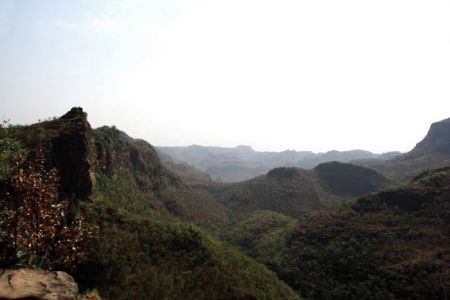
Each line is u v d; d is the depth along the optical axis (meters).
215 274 38.00
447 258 52.72
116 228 40.88
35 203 15.68
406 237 61.44
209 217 103.00
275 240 76.62
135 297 32.22
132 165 84.06
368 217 71.81
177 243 42.00
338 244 65.19
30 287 11.13
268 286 42.34
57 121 48.62
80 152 44.84
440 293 46.47
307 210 121.75
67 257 16.61
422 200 70.88
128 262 36.09
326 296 53.66
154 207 74.44
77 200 42.09
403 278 50.66
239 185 153.38
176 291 34.09
